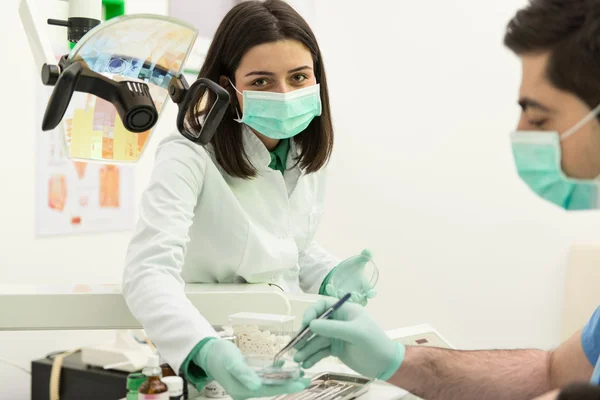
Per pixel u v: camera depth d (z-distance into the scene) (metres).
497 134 3.23
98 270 2.59
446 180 3.38
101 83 0.95
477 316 3.30
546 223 3.12
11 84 2.25
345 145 3.67
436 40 3.39
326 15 3.71
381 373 1.15
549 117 0.90
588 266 2.96
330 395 1.23
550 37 0.85
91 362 1.97
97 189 2.57
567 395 0.63
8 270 2.25
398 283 3.52
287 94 1.39
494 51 3.23
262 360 1.04
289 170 1.69
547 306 3.12
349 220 3.66
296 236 1.74
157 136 2.82
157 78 1.03
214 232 1.50
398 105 3.51
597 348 1.16
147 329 1.15
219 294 1.26
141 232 1.28
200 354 1.07
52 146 2.39
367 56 3.59
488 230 3.27
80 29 1.03
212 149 1.51
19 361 2.27
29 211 2.31
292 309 1.28
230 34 1.42
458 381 1.21
